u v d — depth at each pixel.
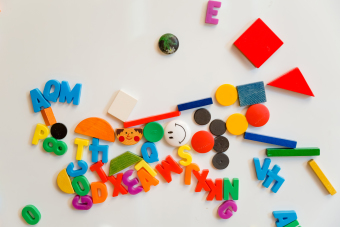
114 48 0.58
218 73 0.59
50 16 0.57
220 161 0.60
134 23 0.58
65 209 0.61
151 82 0.59
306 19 0.58
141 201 0.61
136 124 0.59
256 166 0.61
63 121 0.59
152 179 0.60
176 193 0.62
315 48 0.59
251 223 0.62
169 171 0.60
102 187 0.60
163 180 0.61
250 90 0.59
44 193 0.61
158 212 0.62
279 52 0.59
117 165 0.60
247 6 0.58
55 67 0.58
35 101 0.59
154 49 0.58
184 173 0.61
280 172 0.62
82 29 0.58
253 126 0.60
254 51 0.58
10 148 0.60
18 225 0.61
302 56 0.59
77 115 0.59
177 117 0.60
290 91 0.60
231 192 0.61
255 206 0.62
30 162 0.60
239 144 0.61
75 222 0.61
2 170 0.60
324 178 0.61
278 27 0.58
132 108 0.59
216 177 0.61
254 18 0.58
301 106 0.60
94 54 0.58
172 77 0.59
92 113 0.59
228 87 0.59
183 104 0.59
